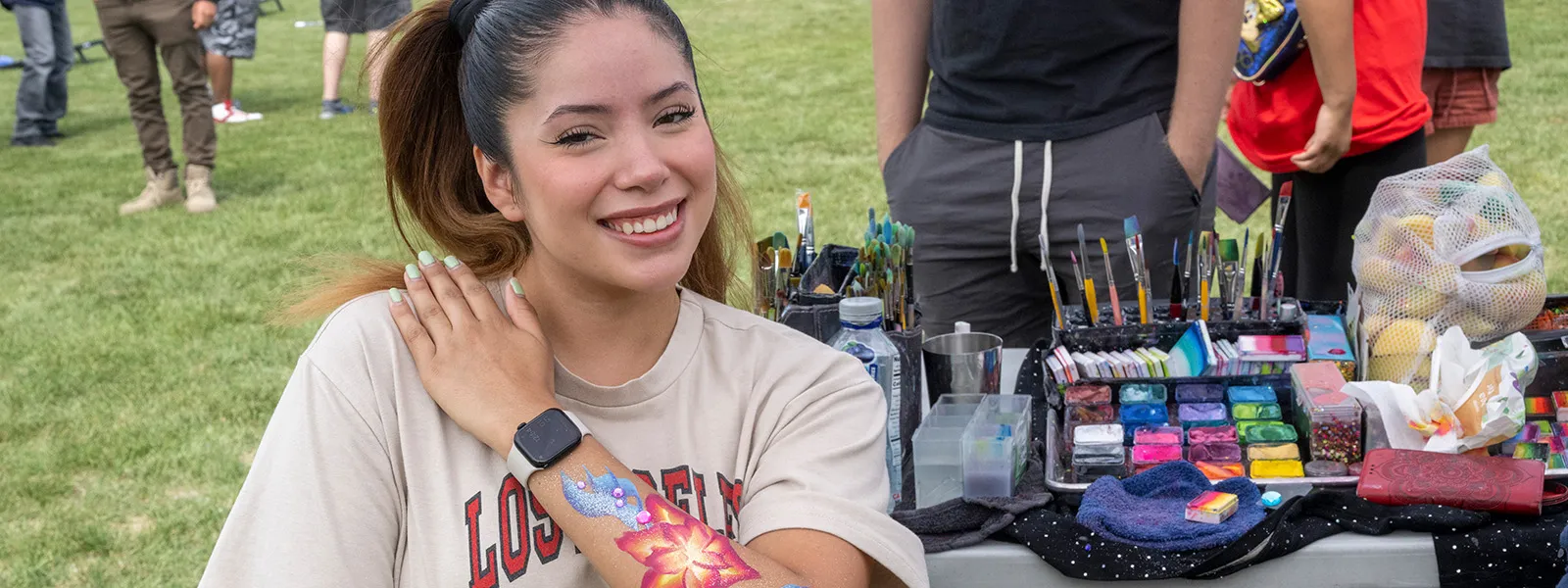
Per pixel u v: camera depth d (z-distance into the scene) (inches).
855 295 75.9
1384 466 67.3
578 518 50.1
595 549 49.9
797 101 386.6
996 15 97.0
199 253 250.7
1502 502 64.1
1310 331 79.3
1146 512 66.7
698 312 56.8
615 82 49.3
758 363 56.1
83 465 156.0
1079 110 98.2
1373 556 63.1
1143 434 73.8
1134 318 82.2
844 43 501.4
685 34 52.1
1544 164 259.9
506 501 51.7
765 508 53.2
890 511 68.8
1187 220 99.8
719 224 63.1
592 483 50.3
